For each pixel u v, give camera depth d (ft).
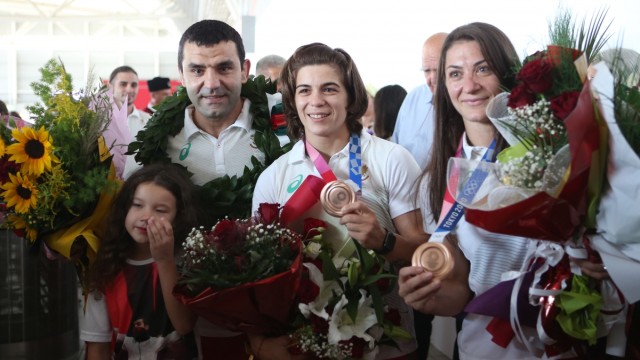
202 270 6.93
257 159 9.37
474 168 6.36
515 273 6.34
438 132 7.61
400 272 6.54
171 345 7.85
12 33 90.94
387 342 7.39
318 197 7.47
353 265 7.09
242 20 36.88
